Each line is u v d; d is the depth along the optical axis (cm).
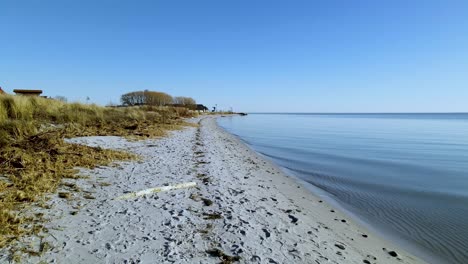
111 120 1900
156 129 1959
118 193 637
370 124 6212
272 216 607
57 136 1058
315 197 834
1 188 555
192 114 5956
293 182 997
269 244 475
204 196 688
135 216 528
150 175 815
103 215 519
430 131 4062
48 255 378
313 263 429
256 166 1209
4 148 788
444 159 1630
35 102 1481
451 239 589
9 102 1268
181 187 736
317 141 2497
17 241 400
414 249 542
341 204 790
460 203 825
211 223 532
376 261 470
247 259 418
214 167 1034
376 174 1195
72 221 481
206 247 441
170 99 8888
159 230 481
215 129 3253
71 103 1872
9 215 454
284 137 2844
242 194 741
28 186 582
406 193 922
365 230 615
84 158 869
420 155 1770
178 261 394
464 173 1250
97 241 426
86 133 1317
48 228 447
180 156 1163
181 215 553
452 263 496
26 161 725
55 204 536
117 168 852
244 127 4462
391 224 662
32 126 1085
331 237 545
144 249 416
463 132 3859
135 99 7662
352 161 1500
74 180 684
